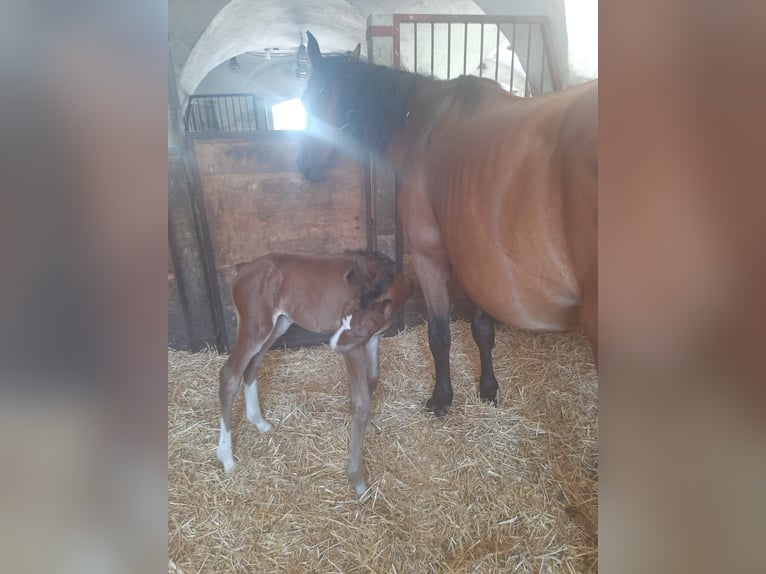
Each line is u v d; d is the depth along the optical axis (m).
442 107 1.72
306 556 1.43
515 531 1.48
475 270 1.40
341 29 5.63
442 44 3.46
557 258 1.12
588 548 1.40
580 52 2.87
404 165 1.88
